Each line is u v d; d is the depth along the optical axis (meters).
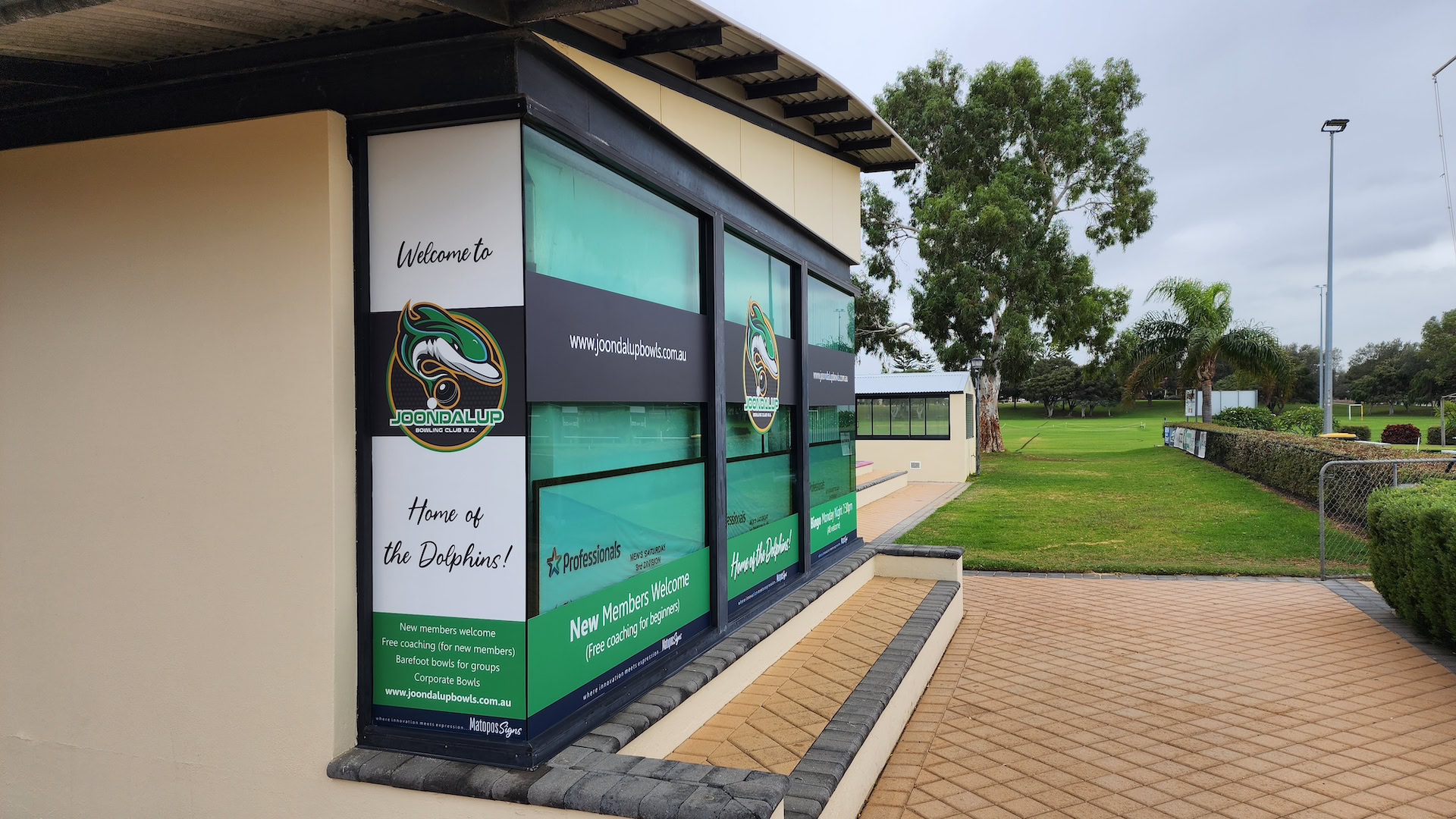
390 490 3.12
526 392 2.96
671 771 2.82
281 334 3.05
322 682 3.00
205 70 3.13
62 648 3.36
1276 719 5.00
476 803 2.78
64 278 3.35
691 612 4.41
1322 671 5.94
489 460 3.00
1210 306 28.30
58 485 3.37
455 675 3.04
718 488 4.68
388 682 3.13
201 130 3.15
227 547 3.12
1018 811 3.82
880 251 32.72
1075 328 29.42
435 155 3.06
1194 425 28.19
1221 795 3.98
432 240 3.07
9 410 3.44
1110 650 6.57
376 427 3.13
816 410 6.93
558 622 3.18
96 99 3.26
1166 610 7.89
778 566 5.84
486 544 3.01
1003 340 28.70
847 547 7.77
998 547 11.42
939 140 31.41
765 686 4.62
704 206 4.62
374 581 3.13
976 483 20.89
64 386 3.36
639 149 3.89
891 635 5.65
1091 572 9.76
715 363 4.68
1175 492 17.17
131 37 2.86
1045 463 26.67
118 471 3.28
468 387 3.03
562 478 3.24
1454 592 6.03
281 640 3.05
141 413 3.25
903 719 4.90
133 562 3.26
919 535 12.51
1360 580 8.98
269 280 3.07
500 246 2.99
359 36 2.98
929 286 28.84
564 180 3.30
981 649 6.67
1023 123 30.86
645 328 3.96
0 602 3.45
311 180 3.02
